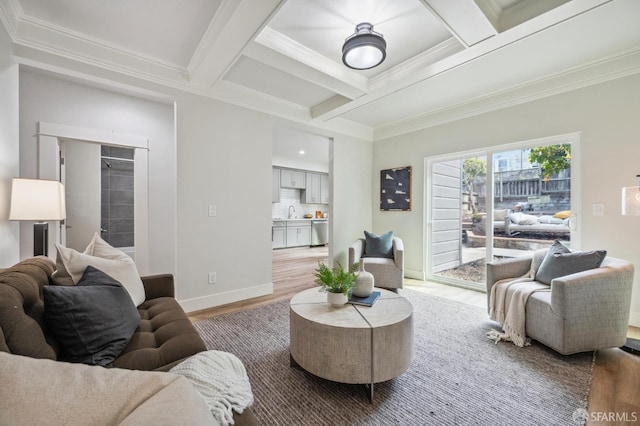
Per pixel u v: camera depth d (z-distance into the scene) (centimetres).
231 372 101
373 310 177
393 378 166
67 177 420
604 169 258
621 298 199
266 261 345
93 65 235
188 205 285
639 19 200
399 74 271
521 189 319
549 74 281
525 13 191
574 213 277
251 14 185
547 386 165
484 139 345
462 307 296
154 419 44
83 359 113
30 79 256
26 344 94
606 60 252
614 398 154
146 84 260
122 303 139
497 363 190
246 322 258
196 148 290
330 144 429
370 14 201
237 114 320
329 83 281
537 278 243
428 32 221
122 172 489
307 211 860
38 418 45
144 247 315
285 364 188
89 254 183
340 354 153
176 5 191
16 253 211
